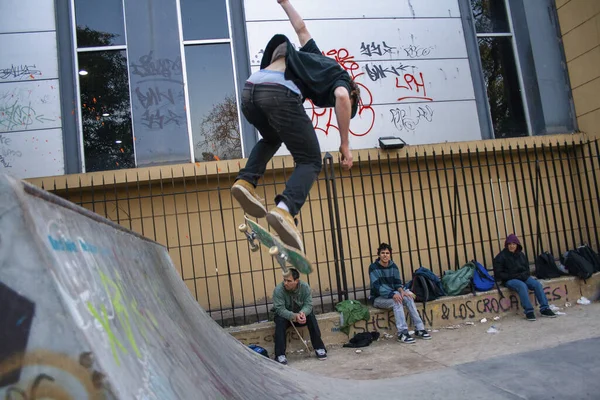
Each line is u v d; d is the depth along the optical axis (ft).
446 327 19.47
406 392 11.01
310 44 8.80
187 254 21.24
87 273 4.67
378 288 19.16
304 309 17.17
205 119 22.58
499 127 25.89
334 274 22.39
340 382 11.71
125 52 22.43
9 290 3.61
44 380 3.51
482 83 25.59
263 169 8.51
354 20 24.31
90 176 20.40
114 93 22.09
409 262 23.32
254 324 18.78
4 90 21.12
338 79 7.88
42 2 21.88
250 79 7.87
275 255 7.48
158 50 22.48
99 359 3.66
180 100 22.36
